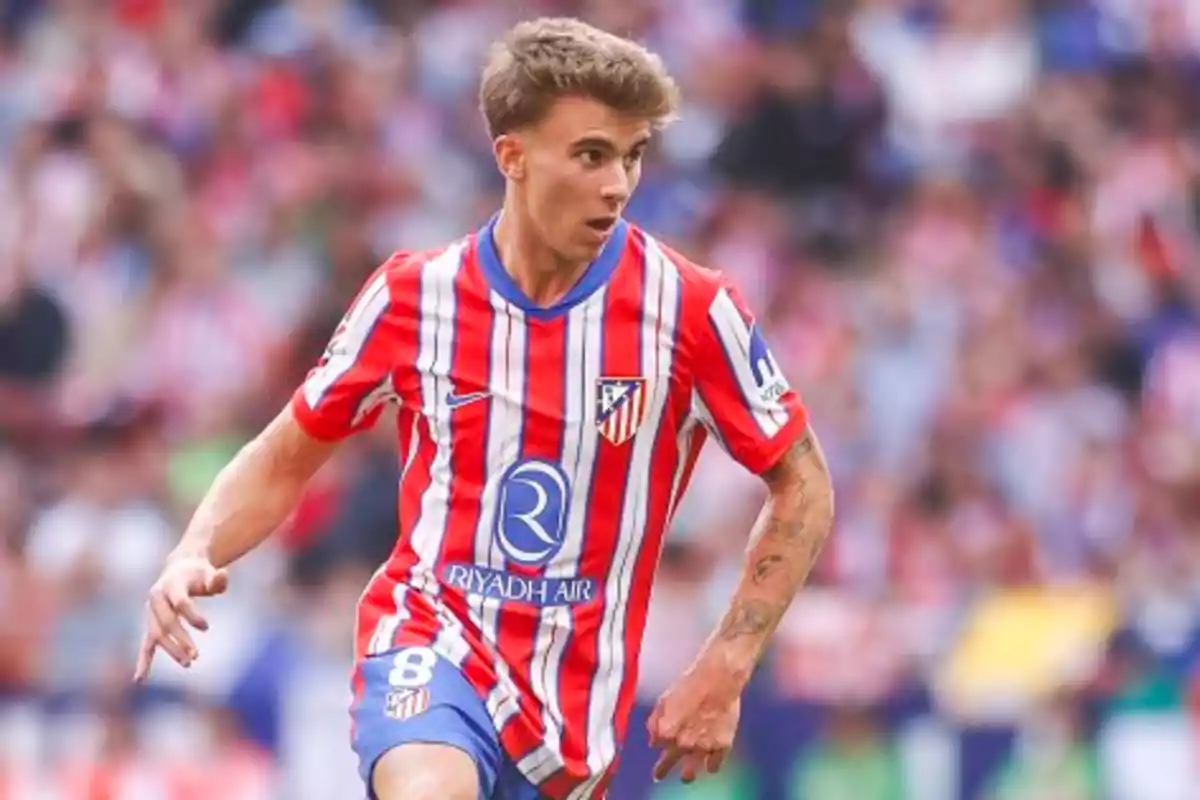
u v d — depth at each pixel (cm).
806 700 3841
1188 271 5441
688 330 1981
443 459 1986
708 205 5331
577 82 1914
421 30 5966
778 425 1998
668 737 1997
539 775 1975
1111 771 3816
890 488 4456
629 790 3766
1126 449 4806
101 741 3894
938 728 3859
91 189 5534
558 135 1927
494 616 1967
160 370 5147
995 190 5525
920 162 5591
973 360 4944
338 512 4244
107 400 4956
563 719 1972
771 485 2022
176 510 4534
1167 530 4578
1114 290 5328
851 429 4756
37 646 4116
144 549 4431
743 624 2003
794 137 5469
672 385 1984
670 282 1986
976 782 3838
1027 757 3828
